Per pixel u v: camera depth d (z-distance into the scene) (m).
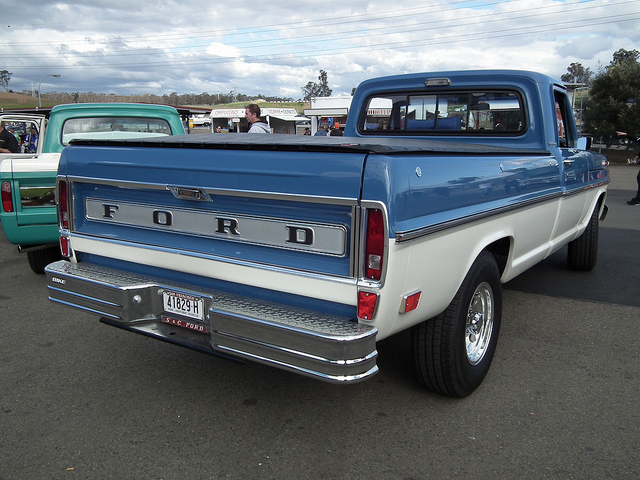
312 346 2.18
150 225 2.85
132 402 3.11
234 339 2.39
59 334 4.16
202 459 2.57
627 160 26.38
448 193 2.54
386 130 4.76
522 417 2.96
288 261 2.40
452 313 2.86
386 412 3.01
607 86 28.45
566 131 4.79
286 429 2.83
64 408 3.04
